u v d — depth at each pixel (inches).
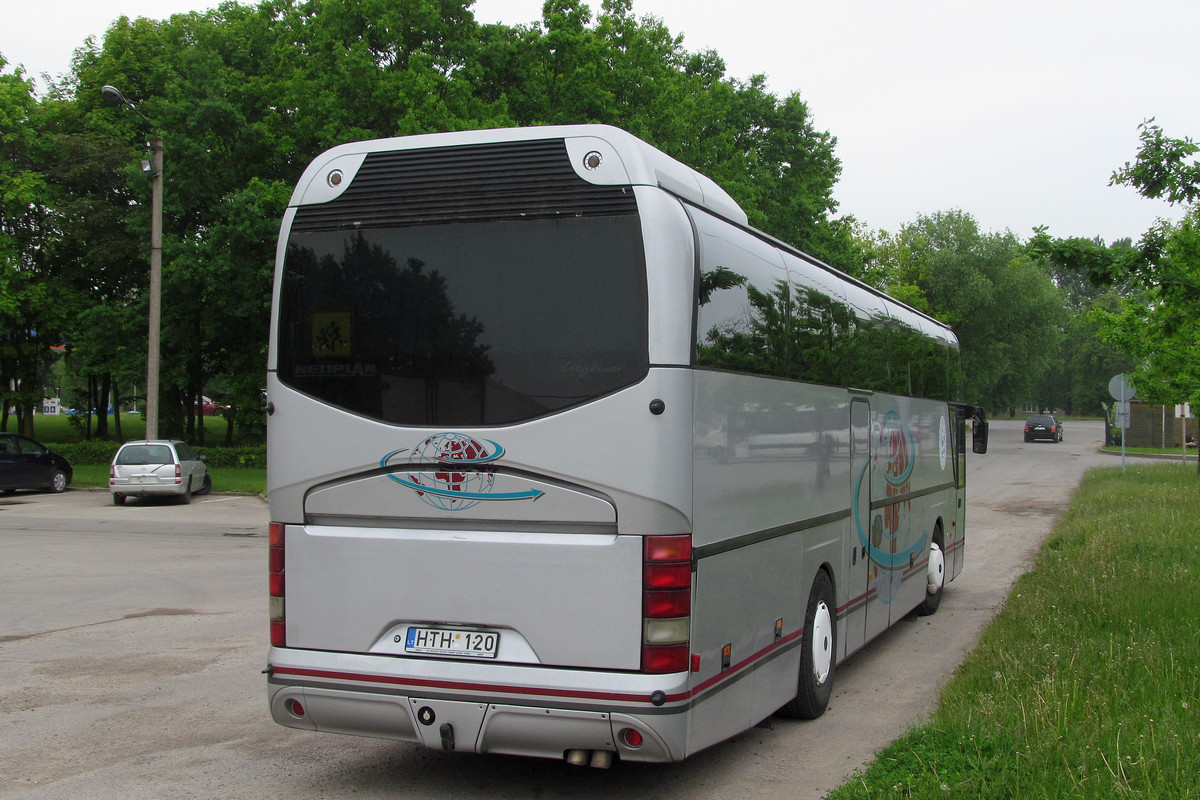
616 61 1157.7
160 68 1359.5
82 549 647.1
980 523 802.8
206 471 1095.0
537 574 190.5
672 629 184.5
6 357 1587.1
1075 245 384.2
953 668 327.0
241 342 1493.6
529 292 194.5
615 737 184.7
